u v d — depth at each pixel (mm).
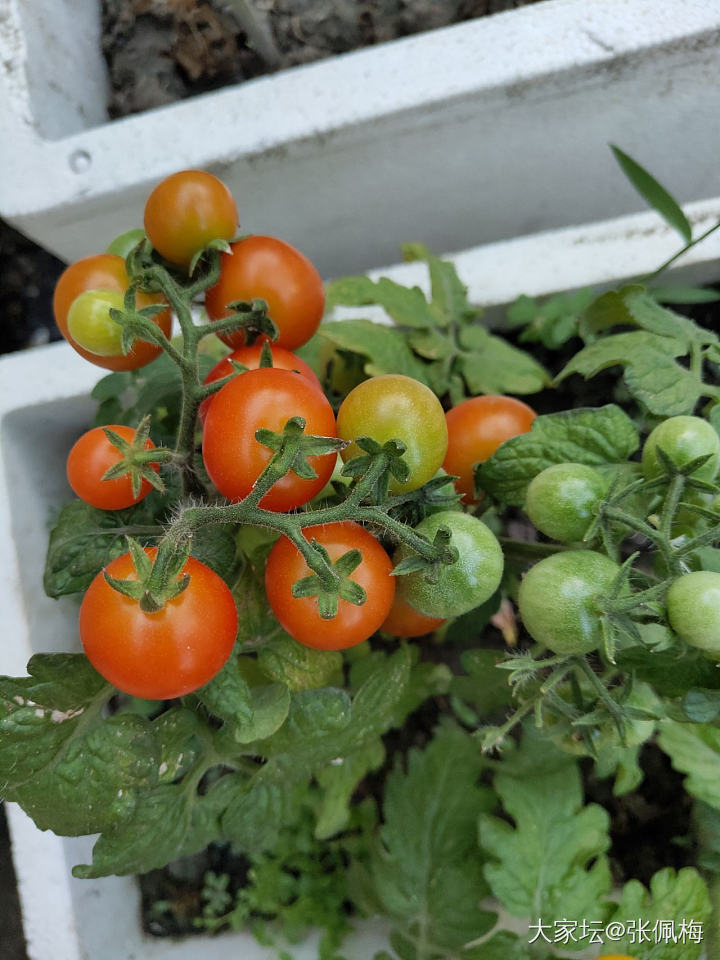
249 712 148
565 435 156
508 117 244
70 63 272
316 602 132
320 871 265
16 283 338
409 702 250
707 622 118
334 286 228
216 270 149
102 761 153
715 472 143
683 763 204
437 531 122
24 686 149
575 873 202
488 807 226
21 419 245
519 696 183
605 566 131
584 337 234
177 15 291
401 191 287
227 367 152
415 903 219
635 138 261
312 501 154
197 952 264
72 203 251
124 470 122
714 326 264
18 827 235
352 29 289
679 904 194
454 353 233
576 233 246
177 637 120
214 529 159
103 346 143
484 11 278
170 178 146
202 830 197
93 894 245
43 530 251
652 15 216
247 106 240
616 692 149
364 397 134
